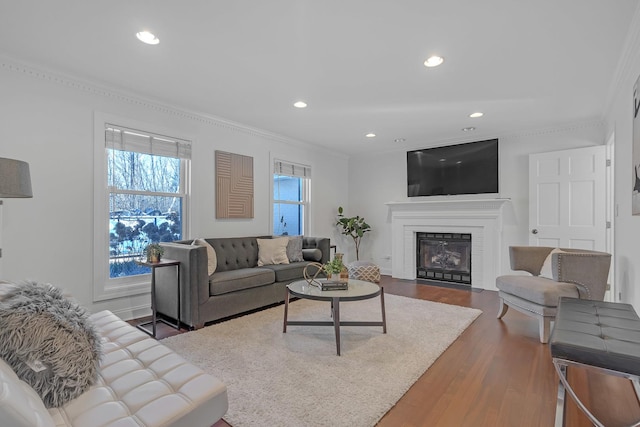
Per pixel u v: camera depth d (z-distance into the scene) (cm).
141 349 156
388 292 450
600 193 396
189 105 365
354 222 597
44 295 133
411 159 564
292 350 251
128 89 320
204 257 305
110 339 169
